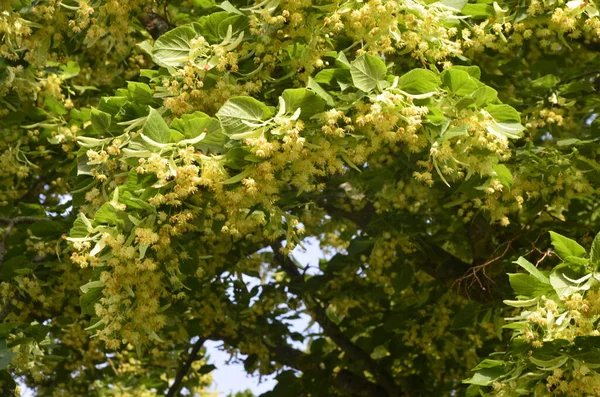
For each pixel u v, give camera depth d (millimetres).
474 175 5793
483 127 5191
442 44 5613
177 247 5434
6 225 7125
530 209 6625
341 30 5699
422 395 8797
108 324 5164
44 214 7469
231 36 5371
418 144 5336
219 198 5082
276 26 5250
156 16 7594
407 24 5426
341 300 8461
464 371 8586
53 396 9086
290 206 5695
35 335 6555
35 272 7027
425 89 5152
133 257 5000
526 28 6461
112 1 5922
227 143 4934
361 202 8039
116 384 10219
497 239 7402
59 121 7348
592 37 7574
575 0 5836
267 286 8484
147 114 5363
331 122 4961
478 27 6172
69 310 7582
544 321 4652
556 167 6230
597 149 6430
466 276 6633
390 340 8781
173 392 9031
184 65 5344
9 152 7359
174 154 4902
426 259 7707
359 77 5031
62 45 6742
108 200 5273
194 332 8195
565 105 6984
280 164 4980
